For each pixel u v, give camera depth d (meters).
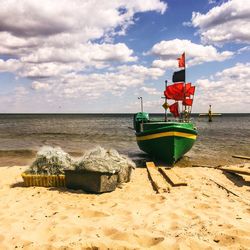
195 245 5.05
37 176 9.40
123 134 43.06
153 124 16.11
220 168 12.11
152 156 17.67
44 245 5.11
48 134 42.62
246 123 93.50
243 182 10.09
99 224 6.04
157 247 4.99
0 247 5.15
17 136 38.81
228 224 5.90
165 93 19.41
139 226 5.94
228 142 29.95
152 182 9.89
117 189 9.05
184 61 19.19
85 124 83.81
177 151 15.54
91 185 8.55
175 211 6.78
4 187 9.51
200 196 8.15
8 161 17.56
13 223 6.17
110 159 9.20
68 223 6.08
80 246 5.05
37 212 6.85
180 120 19.75
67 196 8.26
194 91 19.38
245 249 4.95
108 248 4.99
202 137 37.19
